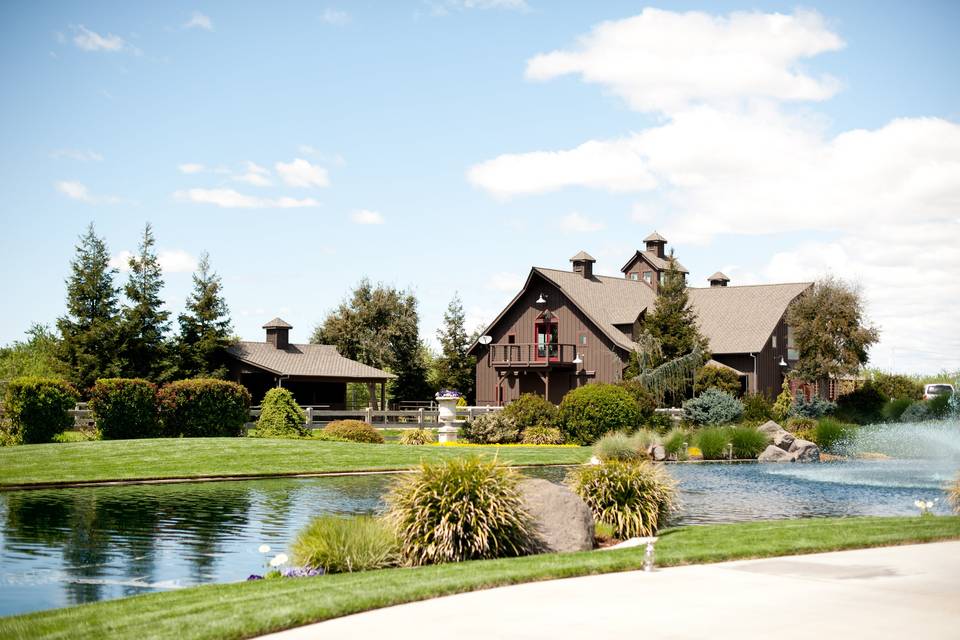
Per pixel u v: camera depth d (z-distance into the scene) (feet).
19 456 90.89
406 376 239.09
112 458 91.09
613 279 203.41
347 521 42.04
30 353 244.22
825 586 32.45
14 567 42.80
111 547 48.11
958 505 64.18
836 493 78.07
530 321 193.57
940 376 205.16
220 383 121.29
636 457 105.40
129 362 181.98
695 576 34.83
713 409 143.64
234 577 40.65
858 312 178.60
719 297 200.34
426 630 26.35
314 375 179.11
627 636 25.27
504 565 37.06
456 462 44.39
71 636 26.08
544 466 99.14
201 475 84.58
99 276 184.85
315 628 26.81
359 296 240.32
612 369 179.93
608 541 48.55
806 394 191.11
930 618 27.25
